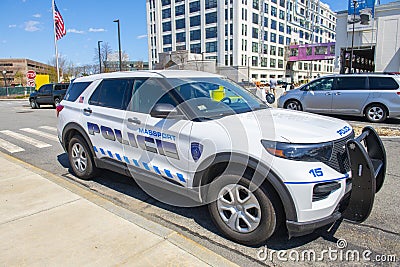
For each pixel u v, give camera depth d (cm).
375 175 282
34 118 1427
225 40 6178
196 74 419
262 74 6869
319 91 1104
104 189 460
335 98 1067
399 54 2608
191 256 274
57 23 2791
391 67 2658
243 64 6250
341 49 2900
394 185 451
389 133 830
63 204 382
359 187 277
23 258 273
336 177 275
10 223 334
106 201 390
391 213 364
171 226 346
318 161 271
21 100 3506
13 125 1186
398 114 975
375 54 2725
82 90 488
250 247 302
